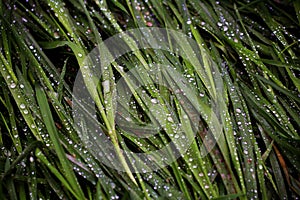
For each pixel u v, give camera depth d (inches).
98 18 20.0
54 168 17.7
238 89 19.1
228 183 17.9
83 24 20.1
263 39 20.3
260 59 19.5
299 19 20.3
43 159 17.9
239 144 18.5
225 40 19.9
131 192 17.4
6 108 19.0
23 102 18.5
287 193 18.3
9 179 17.6
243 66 19.9
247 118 18.7
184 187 17.7
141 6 20.3
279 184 18.2
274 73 19.8
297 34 20.7
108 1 20.6
